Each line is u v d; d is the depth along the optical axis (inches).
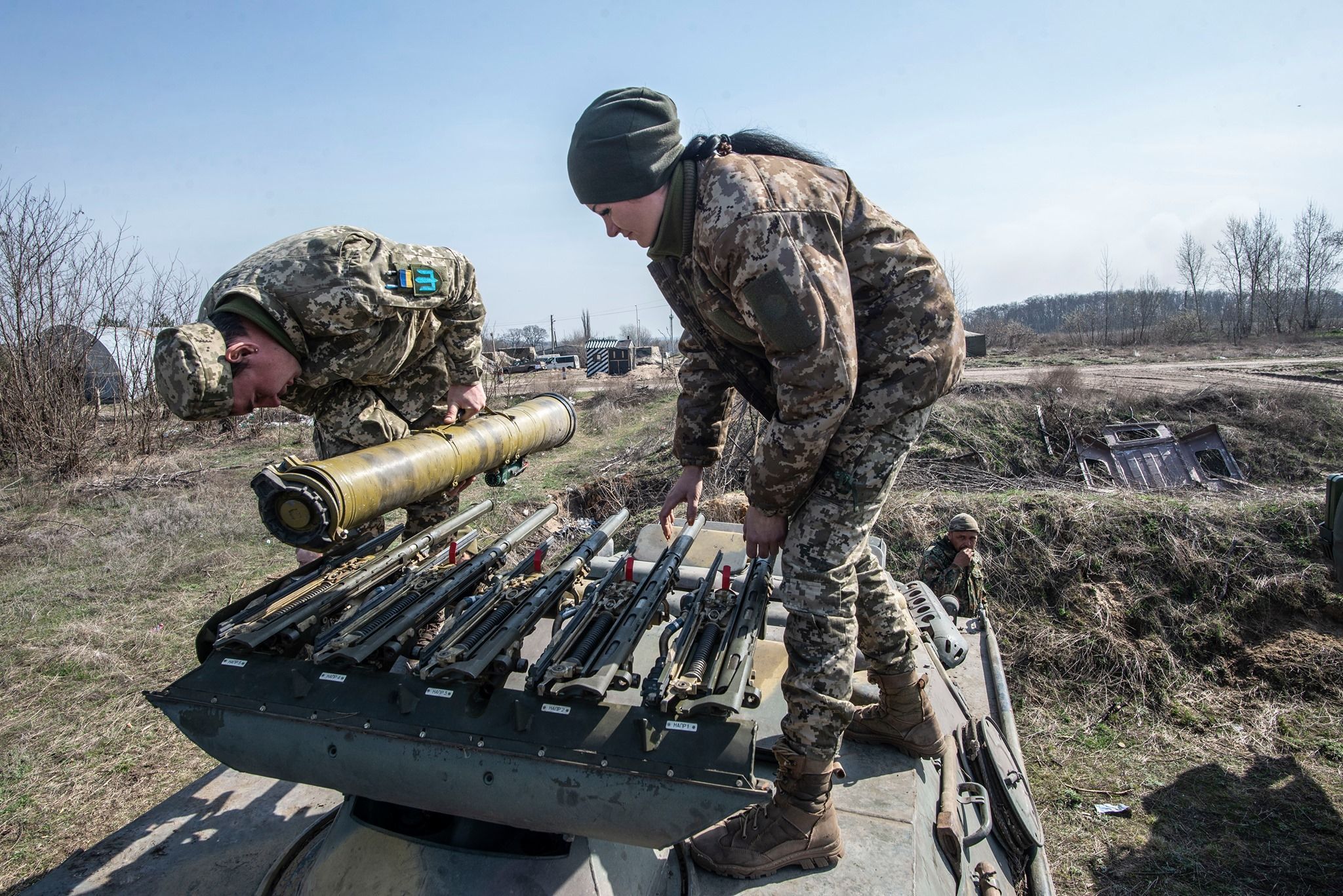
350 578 83.8
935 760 105.4
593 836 66.7
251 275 91.9
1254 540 278.2
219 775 105.1
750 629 74.8
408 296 97.7
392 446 87.0
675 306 82.6
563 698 67.2
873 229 75.0
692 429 96.9
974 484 411.8
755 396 84.0
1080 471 433.4
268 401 96.7
